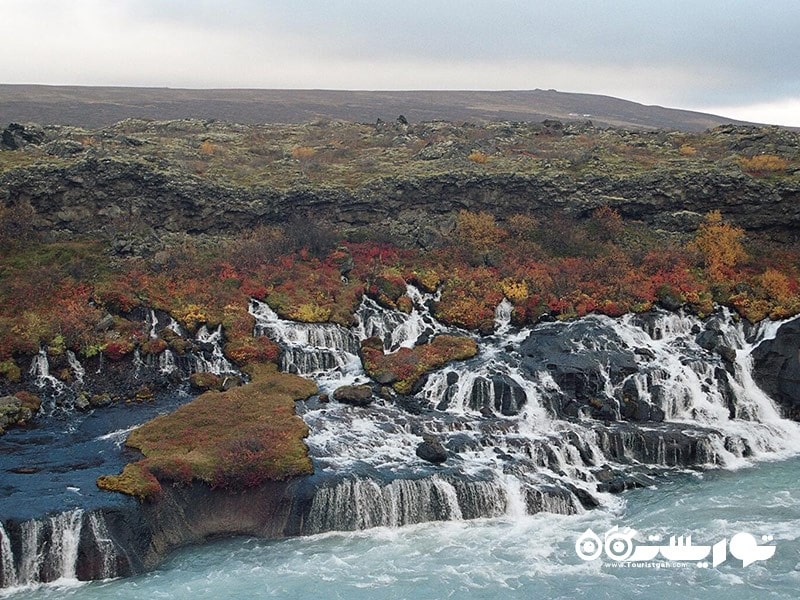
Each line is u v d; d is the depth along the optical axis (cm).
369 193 7450
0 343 5412
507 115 19950
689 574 3631
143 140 8625
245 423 4759
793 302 6144
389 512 4138
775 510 4212
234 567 3716
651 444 4859
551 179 7512
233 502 4097
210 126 10612
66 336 5547
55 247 6550
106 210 6906
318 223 7312
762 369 5691
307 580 3600
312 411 5066
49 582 3594
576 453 4753
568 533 4028
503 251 7131
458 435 4825
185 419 4800
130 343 5588
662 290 6366
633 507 4306
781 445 5122
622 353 5703
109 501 3844
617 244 7225
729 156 8388
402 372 5538
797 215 7162
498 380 5266
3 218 6525
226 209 7175
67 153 7606
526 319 6288
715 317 6175
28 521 3622
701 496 4406
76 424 4919
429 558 3797
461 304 6381
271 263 6694
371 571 3678
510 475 4394
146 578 3631
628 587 3538
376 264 6838
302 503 4062
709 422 5300
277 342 5884
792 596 3450
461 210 7562
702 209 7400
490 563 3747
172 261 6512
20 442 4647
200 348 5700
